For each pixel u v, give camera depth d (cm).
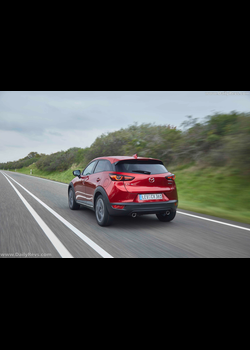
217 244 425
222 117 1291
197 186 1082
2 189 1338
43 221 586
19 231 496
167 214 556
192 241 441
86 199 634
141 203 514
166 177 550
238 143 1051
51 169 3641
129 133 1975
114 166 539
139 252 382
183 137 1477
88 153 2262
